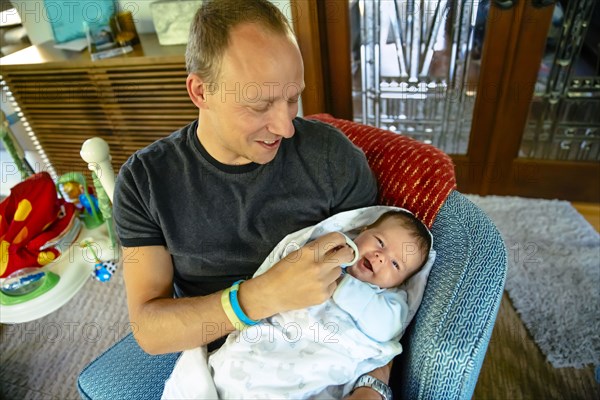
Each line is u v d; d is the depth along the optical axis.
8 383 1.41
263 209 0.81
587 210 1.83
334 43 1.70
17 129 1.96
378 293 0.80
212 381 0.74
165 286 0.81
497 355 1.32
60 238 1.11
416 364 0.70
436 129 1.89
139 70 1.56
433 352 0.66
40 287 1.06
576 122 1.72
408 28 1.65
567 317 1.38
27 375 1.43
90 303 1.67
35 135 1.92
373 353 0.75
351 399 0.70
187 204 0.78
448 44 1.64
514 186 1.90
